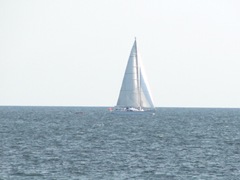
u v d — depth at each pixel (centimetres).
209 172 19962
